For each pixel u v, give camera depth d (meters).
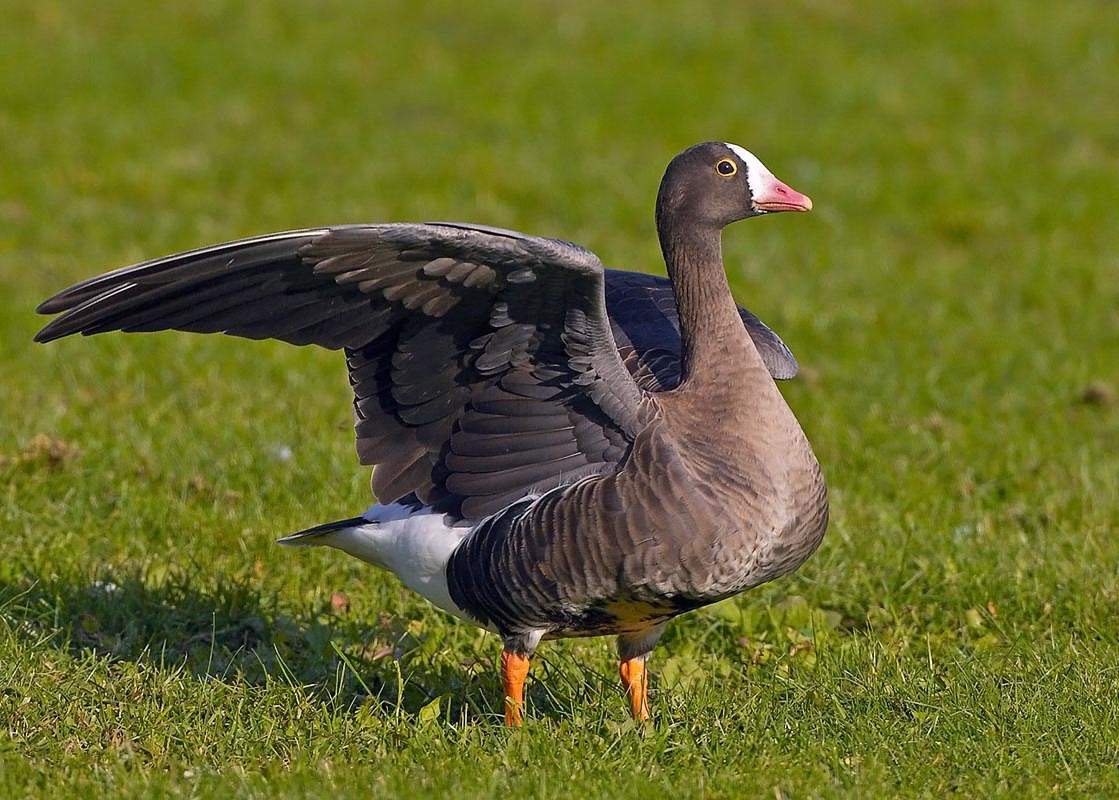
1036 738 9.14
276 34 32.28
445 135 26.38
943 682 10.05
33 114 26.09
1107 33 34.56
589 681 10.41
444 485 9.46
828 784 8.62
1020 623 11.34
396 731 9.44
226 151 25.05
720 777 8.67
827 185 24.66
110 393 15.34
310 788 8.44
